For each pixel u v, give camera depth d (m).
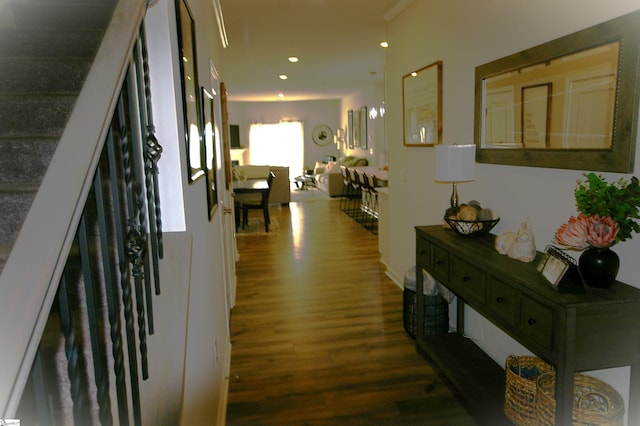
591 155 1.82
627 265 1.70
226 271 3.56
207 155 2.48
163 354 1.39
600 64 1.76
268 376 2.81
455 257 2.38
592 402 1.80
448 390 2.60
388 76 4.39
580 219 1.62
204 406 1.94
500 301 1.96
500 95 2.46
